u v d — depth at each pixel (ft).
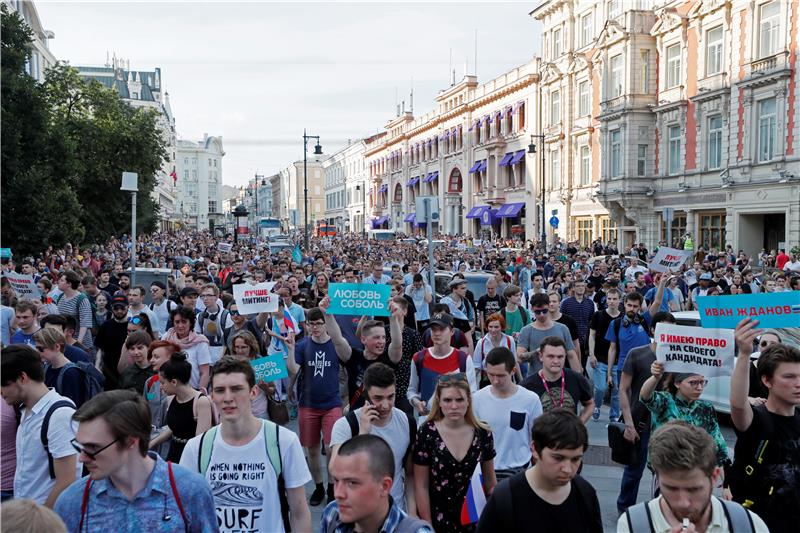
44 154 85.20
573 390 20.22
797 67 92.84
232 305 32.55
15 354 14.38
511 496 12.48
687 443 10.64
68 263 65.67
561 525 12.29
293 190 415.44
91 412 10.87
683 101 115.44
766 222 105.50
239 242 169.89
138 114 134.72
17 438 14.79
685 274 62.49
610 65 129.49
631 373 21.03
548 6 154.81
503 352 17.92
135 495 11.05
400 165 270.67
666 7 118.52
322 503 23.26
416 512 15.79
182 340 25.05
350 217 352.08
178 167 458.91
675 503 10.73
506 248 136.77
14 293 38.65
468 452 15.66
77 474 14.73
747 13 100.83
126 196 132.05
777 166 96.43
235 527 13.66
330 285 23.98
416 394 21.70
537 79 164.14
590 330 33.58
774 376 14.17
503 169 184.55
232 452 13.82
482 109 196.65
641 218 126.00
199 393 18.94
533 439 12.37
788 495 13.96
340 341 23.27
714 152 110.52
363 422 16.34
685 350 17.35
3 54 77.20
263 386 22.80
